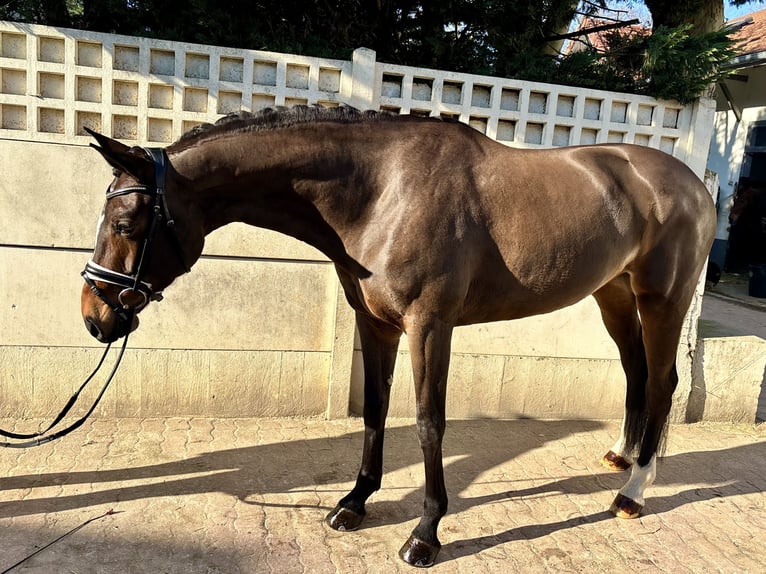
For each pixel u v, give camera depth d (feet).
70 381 10.92
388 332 7.86
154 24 12.50
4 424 10.59
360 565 7.29
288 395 11.60
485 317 7.69
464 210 6.95
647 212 8.24
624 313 9.71
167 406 11.28
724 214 37.09
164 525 7.86
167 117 10.45
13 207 10.25
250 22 12.08
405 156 6.95
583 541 8.06
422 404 7.10
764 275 30.32
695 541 8.20
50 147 10.17
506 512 8.71
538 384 12.25
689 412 12.63
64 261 10.57
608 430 11.96
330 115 7.06
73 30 9.91
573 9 15.30
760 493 9.64
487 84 11.26
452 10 14.15
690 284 8.70
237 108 10.71
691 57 11.10
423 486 9.29
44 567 6.92
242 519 8.11
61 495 8.42
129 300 6.56
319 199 6.89
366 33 14.71
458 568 7.34
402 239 6.70
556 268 7.43
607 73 12.81
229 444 10.34
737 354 12.47
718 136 37.09
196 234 6.77
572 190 7.63
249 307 11.20
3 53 9.93
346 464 9.85
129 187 6.28
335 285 11.24
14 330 10.66
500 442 11.14
